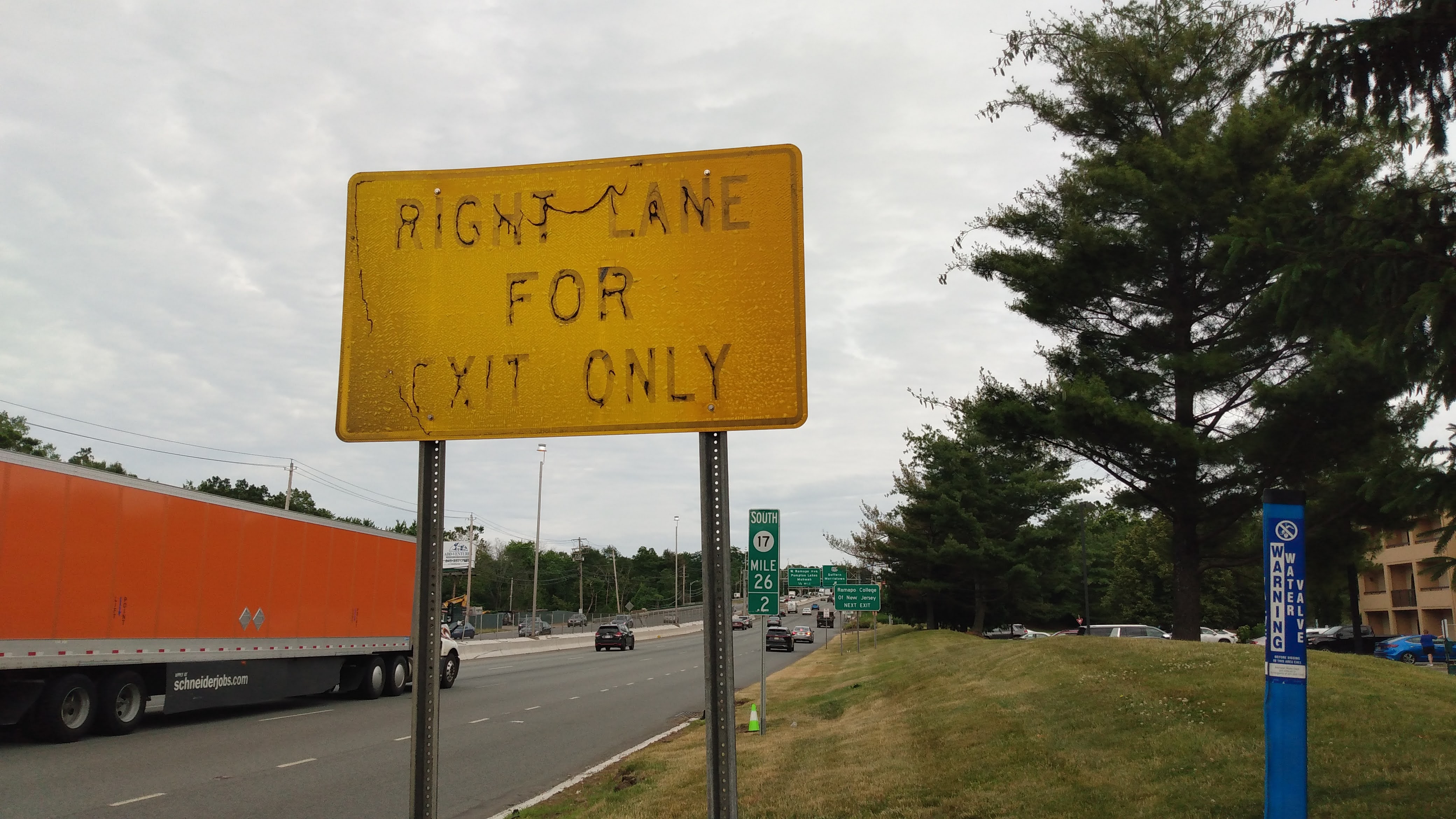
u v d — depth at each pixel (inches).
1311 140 697.0
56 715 525.3
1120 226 797.2
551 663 1569.9
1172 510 791.1
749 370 216.5
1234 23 777.6
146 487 576.4
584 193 227.5
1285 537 215.6
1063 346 847.7
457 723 676.7
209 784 426.9
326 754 519.8
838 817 299.7
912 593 2186.3
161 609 585.6
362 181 233.8
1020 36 603.2
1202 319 799.1
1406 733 325.7
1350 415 649.6
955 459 1977.1
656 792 375.6
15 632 489.1
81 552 529.3
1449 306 235.6
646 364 219.6
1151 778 297.9
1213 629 2117.4
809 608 6156.5
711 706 205.2
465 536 4330.7
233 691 658.2
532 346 223.9
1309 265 265.6
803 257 219.5
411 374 226.2
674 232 223.1
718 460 216.7
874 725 514.0
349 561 798.5
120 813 363.3
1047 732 390.9
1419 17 257.0
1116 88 826.8
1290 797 208.8
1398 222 266.2
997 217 838.5
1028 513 2038.6
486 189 230.8
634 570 6378.0
